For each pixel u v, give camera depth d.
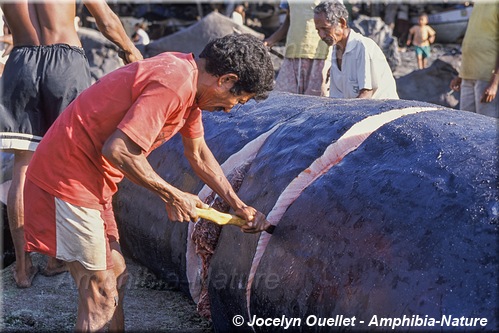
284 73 7.68
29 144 4.99
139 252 4.86
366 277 3.00
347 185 3.32
